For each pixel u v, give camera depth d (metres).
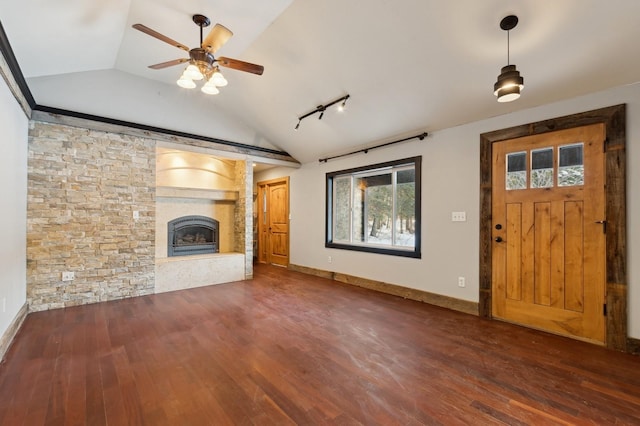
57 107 3.78
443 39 2.65
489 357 2.51
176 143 4.76
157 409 1.80
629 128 2.61
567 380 2.15
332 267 5.61
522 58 2.63
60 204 3.81
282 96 4.35
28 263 3.59
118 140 4.25
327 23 2.88
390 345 2.73
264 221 7.57
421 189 4.17
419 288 4.18
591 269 2.80
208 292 4.61
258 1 2.73
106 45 3.38
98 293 4.07
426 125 3.93
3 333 2.61
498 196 3.44
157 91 4.57
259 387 2.05
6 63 2.63
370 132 4.48
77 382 2.09
